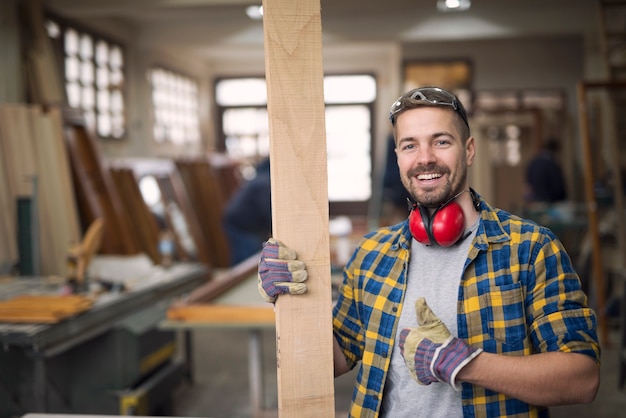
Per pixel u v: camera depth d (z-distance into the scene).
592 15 8.50
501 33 8.74
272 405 4.04
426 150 1.33
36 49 6.52
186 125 12.16
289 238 1.33
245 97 13.32
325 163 1.34
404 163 1.36
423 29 8.94
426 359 1.20
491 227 1.35
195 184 9.48
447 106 1.33
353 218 13.12
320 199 1.34
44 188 5.64
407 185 1.36
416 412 1.34
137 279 4.05
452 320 1.32
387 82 12.97
